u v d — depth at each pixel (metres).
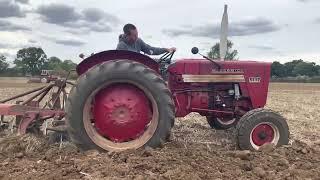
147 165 5.43
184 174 5.12
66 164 5.59
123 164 5.51
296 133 9.14
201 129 9.06
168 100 6.32
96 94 6.29
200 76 7.27
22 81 53.59
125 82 6.24
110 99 6.31
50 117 6.63
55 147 6.49
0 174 5.14
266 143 6.79
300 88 46.94
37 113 6.54
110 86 6.33
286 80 75.94
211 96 7.47
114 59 6.51
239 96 7.50
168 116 6.32
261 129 6.87
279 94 30.98
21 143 6.27
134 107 6.32
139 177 4.95
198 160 5.81
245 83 7.49
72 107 6.14
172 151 6.21
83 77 6.17
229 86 7.54
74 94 6.14
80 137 6.16
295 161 6.15
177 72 7.25
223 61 7.42
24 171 5.29
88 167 5.37
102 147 6.20
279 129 6.91
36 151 6.29
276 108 15.77
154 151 6.07
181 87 7.35
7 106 6.46
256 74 7.53
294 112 14.07
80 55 6.95
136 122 6.35
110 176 5.07
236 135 6.85
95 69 6.16
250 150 6.75
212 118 8.73
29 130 6.80
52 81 7.04
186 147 6.77
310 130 9.68
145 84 6.24
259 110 6.91
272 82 70.88
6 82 48.91
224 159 5.98
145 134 6.35
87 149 6.20
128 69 6.20
